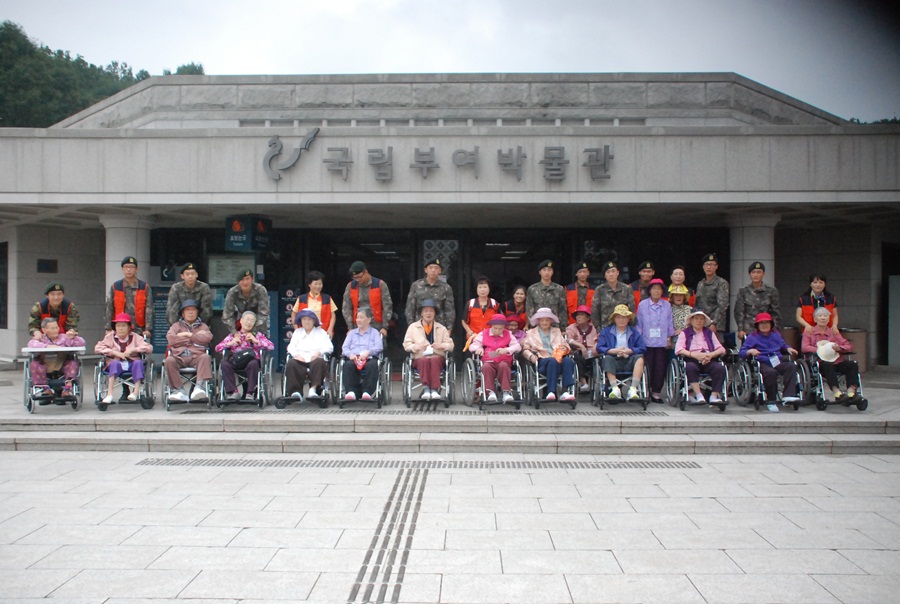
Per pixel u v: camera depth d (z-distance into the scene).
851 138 10.05
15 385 11.03
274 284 13.66
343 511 5.25
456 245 13.70
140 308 9.03
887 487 5.89
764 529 4.84
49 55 36.94
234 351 8.33
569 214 11.73
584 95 12.59
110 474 6.34
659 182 10.11
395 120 12.65
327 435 7.45
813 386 8.42
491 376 8.27
